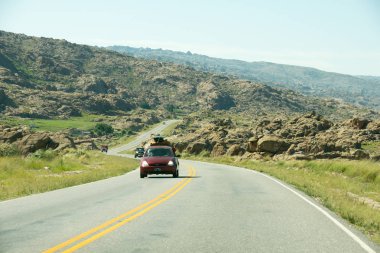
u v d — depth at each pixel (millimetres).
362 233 11047
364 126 89062
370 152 71688
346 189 23344
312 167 41969
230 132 108562
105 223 12039
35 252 8680
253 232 10922
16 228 11305
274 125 107938
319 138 81250
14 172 28188
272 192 20375
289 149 68688
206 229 11266
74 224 11891
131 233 10695
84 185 24047
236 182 25969
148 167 29312
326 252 8906
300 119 96000
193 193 19812
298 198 18078
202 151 98625
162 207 15281
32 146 56344
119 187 22781
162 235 10477
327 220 12820
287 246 9398
